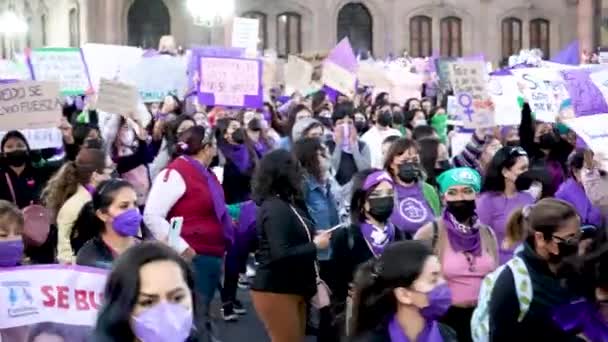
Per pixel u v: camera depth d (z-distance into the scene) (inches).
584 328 177.5
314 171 298.2
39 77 490.9
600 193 283.0
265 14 1475.1
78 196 268.7
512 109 422.0
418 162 285.3
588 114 318.0
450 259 236.7
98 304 187.6
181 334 127.7
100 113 509.0
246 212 363.3
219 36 1413.6
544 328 179.3
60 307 186.4
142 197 407.5
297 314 252.5
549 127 386.3
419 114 609.6
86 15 1390.3
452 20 1578.5
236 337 354.6
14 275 185.0
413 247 154.8
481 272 236.5
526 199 279.4
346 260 246.5
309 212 283.4
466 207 237.6
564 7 1625.2
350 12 1529.3
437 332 158.7
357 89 756.6
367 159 448.5
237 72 508.4
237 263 372.8
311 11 1497.3
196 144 288.0
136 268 127.2
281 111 648.4
